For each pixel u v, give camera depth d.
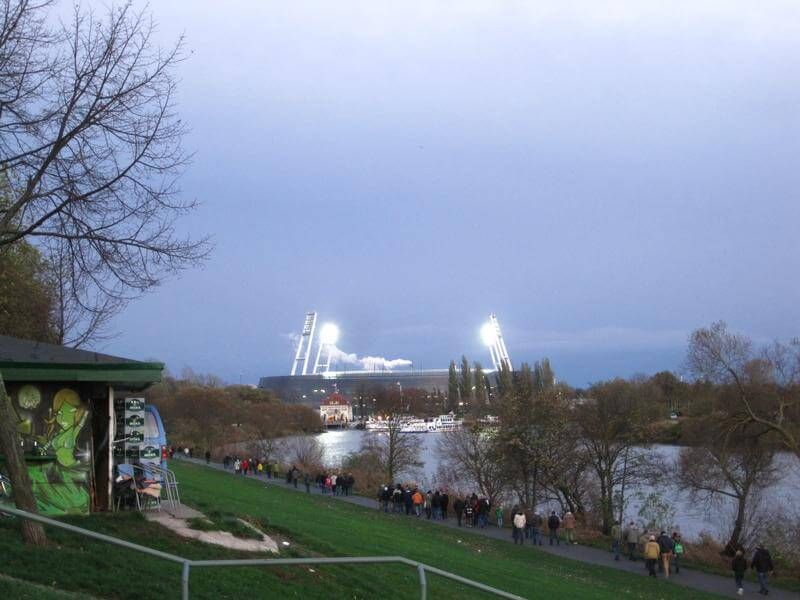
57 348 18.22
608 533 46.75
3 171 15.12
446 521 44.75
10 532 13.23
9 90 14.66
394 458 71.19
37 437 15.24
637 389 53.81
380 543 26.23
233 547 15.45
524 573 27.48
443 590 18.30
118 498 16.55
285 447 103.69
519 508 40.44
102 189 15.09
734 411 41.78
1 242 14.70
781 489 54.91
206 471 60.78
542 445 49.44
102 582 11.77
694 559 37.12
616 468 50.09
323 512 36.44
